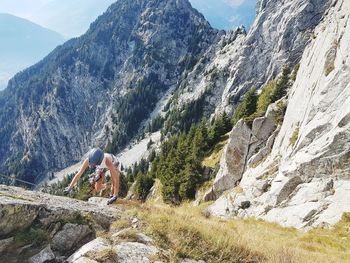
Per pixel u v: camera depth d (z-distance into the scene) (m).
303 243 23.78
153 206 16.11
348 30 44.97
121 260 9.39
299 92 56.03
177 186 83.62
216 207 54.28
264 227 32.09
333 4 105.00
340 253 21.73
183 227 12.09
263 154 59.94
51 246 10.10
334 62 46.56
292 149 44.81
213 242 12.09
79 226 10.66
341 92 39.69
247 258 11.95
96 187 12.41
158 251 10.26
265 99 103.81
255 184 50.00
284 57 179.75
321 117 40.34
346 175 33.00
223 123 101.44
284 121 57.50
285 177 38.59
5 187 11.79
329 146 34.81
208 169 79.75
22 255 9.36
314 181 35.16
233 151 64.94
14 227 9.38
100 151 12.19
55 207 10.43
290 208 35.09
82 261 9.01
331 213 30.39
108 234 10.92
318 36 62.97
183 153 92.94
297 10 179.75
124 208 13.56
